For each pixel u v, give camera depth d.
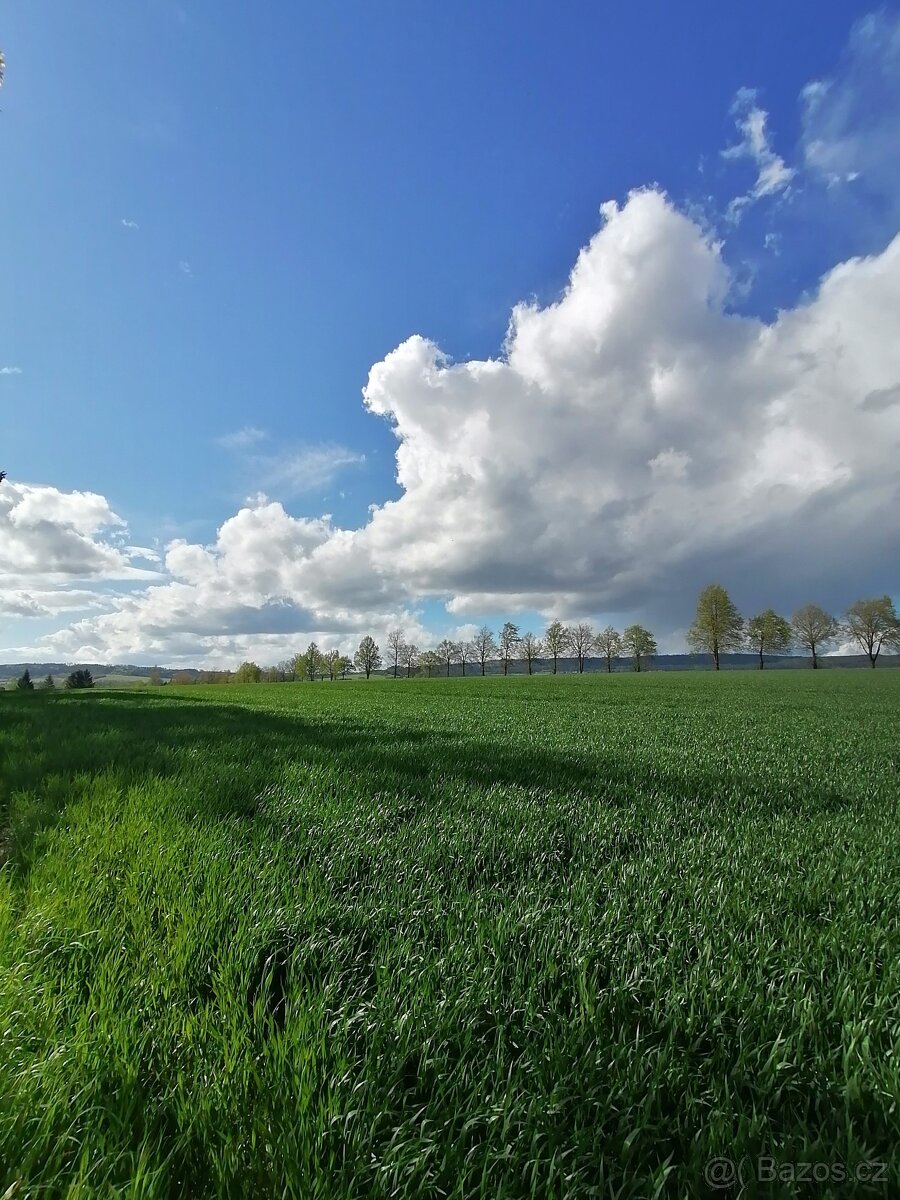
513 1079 2.23
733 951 3.28
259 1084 2.10
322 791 7.36
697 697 37.03
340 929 3.56
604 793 7.76
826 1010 2.77
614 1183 1.88
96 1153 1.90
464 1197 1.75
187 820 5.90
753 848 5.43
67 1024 2.54
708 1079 2.29
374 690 53.38
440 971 2.95
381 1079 2.24
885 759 10.99
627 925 3.64
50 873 4.31
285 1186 1.78
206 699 38.09
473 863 4.86
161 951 3.16
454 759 10.07
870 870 4.71
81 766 8.82
